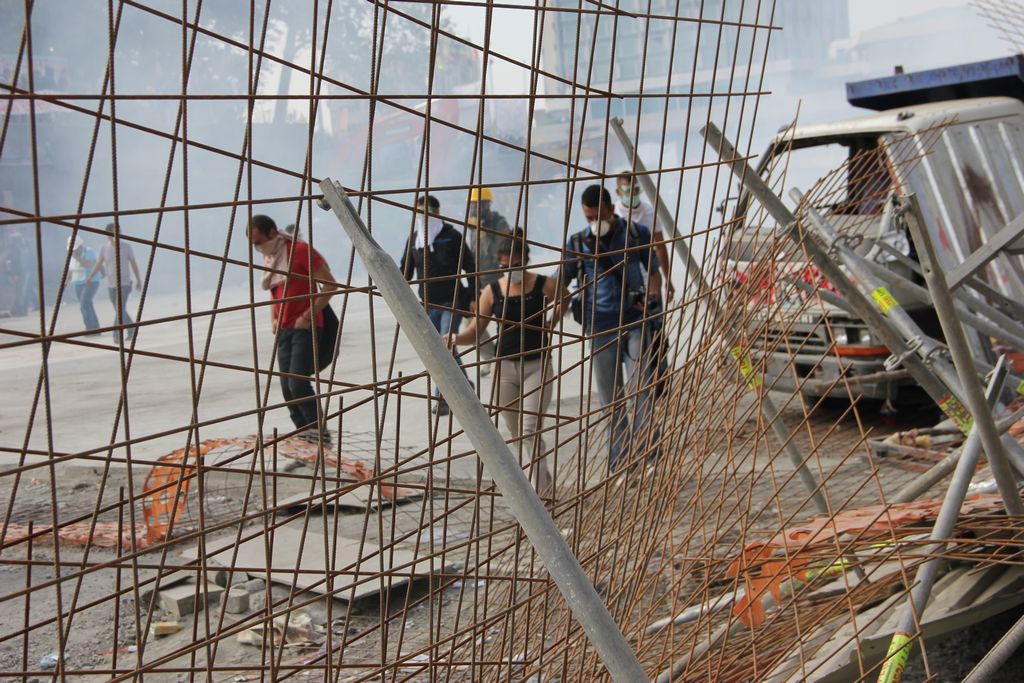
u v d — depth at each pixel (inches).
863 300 128.1
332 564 72.9
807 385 273.1
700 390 113.0
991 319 166.6
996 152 288.0
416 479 221.5
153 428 335.3
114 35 58.5
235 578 180.7
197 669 67.4
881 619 112.3
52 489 60.7
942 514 102.7
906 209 104.5
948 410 127.0
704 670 105.8
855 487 198.2
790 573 107.3
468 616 147.9
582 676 92.0
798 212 128.0
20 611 177.3
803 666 97.3
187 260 62.0
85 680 144.9
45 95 56.2
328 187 63.6
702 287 107.0
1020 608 141.5
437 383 57.9
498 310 202.1
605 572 103.4
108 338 629.6
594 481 124.6
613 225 223.8
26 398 416.5
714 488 152.9
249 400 376.5
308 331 268.4
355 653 141.4
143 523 212.4
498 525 189.8
